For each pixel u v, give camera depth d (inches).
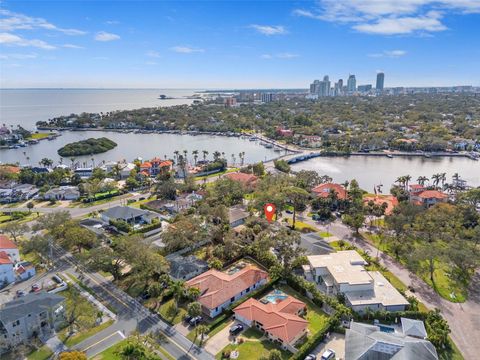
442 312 3144.7
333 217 5497.1
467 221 5000.0
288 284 3543.3
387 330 2837.1
